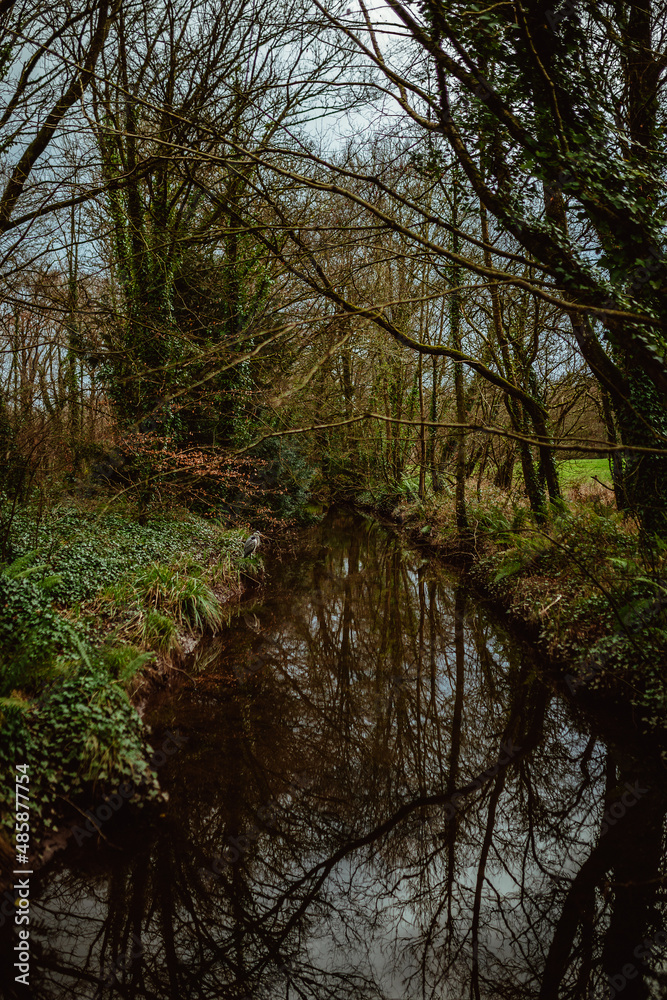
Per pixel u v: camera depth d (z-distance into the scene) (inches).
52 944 144.9
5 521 279.7
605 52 210.8
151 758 201.0
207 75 337.1
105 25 245.6
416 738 249.9
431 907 166.7
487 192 176.2
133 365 318.0
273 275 262.4
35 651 183.3
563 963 144.2
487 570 435.8
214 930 157.2
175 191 380.5
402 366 586.9
